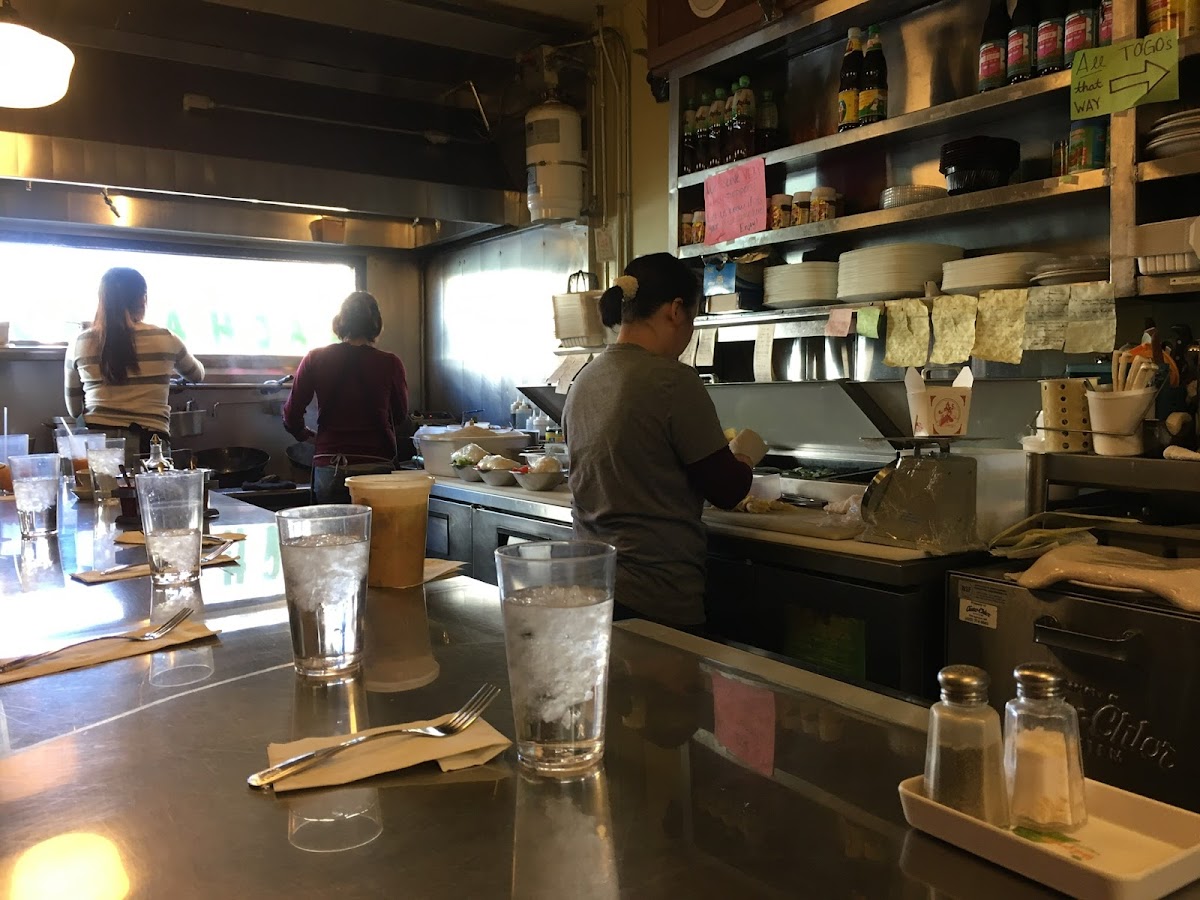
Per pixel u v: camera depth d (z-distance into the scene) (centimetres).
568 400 208
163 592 121
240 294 477
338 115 387
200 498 129
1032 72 227
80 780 61
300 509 89
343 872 48
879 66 267
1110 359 220
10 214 388
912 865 49
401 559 121
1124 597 144
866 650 183
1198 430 174
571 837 52
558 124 384
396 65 427
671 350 211
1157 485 167
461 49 412
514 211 420
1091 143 213
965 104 238
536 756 61
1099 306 209
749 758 63
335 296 506
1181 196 206
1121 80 197
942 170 245
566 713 61
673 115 328
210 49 404
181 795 58
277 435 485
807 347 311
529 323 443
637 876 47
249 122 363
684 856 49
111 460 227
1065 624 151
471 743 65
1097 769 148
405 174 388
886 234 289
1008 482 195
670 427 190
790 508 229
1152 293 194
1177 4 189
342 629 84
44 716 74
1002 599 160
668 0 325
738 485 199
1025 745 56
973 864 49
